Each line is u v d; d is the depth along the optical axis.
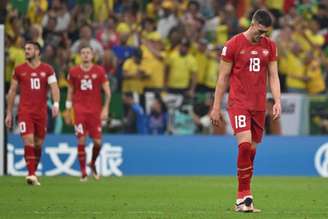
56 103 60.59
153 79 87.69
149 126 83.31
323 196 50.88
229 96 39.44
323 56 93.25
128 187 57.44
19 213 37.94
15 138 76.00
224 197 49.25
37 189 53.94
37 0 89.19
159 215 37.00
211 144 80.12
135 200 46.50
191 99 84.19
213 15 93.69
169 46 88.88
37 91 59.88
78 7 90.38
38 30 86.69
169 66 87.81
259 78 39.06
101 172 78.00
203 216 36.47
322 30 94.94
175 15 92.12
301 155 80.94
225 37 92.31
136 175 76.75
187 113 83.94
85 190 53.91
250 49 38.88
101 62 87.00
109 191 53.41
